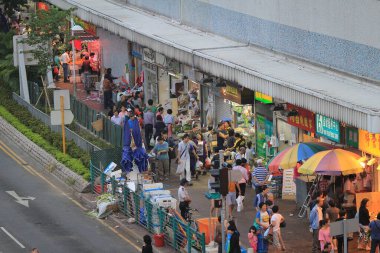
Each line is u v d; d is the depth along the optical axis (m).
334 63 54.56
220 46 64.75
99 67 88.62
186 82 73.94
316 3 55.91
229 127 64.31
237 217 55.66
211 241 50.66
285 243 51.22
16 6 100.94
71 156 67.69
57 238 55.12
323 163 51.22
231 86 64.69
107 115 75.00
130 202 57.53
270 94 54.53
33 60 81.31
